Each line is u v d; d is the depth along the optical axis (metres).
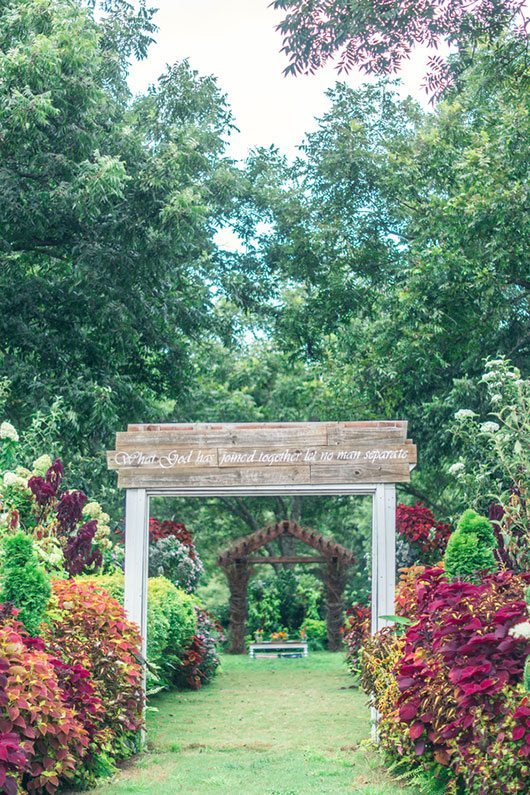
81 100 14.21
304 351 19.92
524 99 14.20
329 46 14.00
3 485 9.39
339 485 8.03
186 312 17.78
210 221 19.80
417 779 6.36
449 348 15.29
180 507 28.48
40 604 6.57
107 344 16.84
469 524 7.15
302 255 18.50
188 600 13.02
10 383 14.49
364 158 18.39
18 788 5.39
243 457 8.09
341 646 20.41
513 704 5.42
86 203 13.56
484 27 14.02
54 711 5.68
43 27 13.91
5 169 14.03
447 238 14.75
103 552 11.31
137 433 8.16
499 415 9.38
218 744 8.36
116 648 7.36
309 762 7.47
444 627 5.98
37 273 17.48
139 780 6.81
